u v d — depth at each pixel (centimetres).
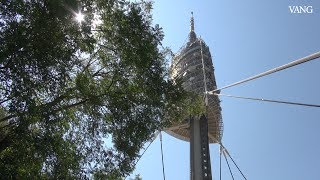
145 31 2684
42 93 2444
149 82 2714
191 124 9731
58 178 2516
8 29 2130
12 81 2147
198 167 8812
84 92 2564
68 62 2420
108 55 2747
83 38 2423
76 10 2262
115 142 2752
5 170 2127
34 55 2181
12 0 2169
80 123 2777
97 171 2720
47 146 2317
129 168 2759
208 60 11569
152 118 2791
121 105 2688
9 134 2300
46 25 2231
